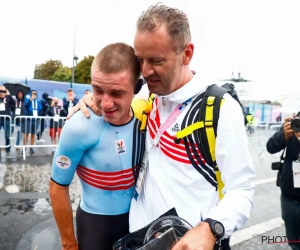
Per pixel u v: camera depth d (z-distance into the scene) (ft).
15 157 24.86
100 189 5.08
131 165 4.96
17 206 13.82
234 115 4.20
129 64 4.26
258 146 31.17
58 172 4.83
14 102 28.09
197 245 3.59
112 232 5.28
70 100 35.50
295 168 8.34
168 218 4.21
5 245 10.32
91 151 4.83
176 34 3.92
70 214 5.11
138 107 5.05
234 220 3.96
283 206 8.84
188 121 4.33
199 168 4.33
